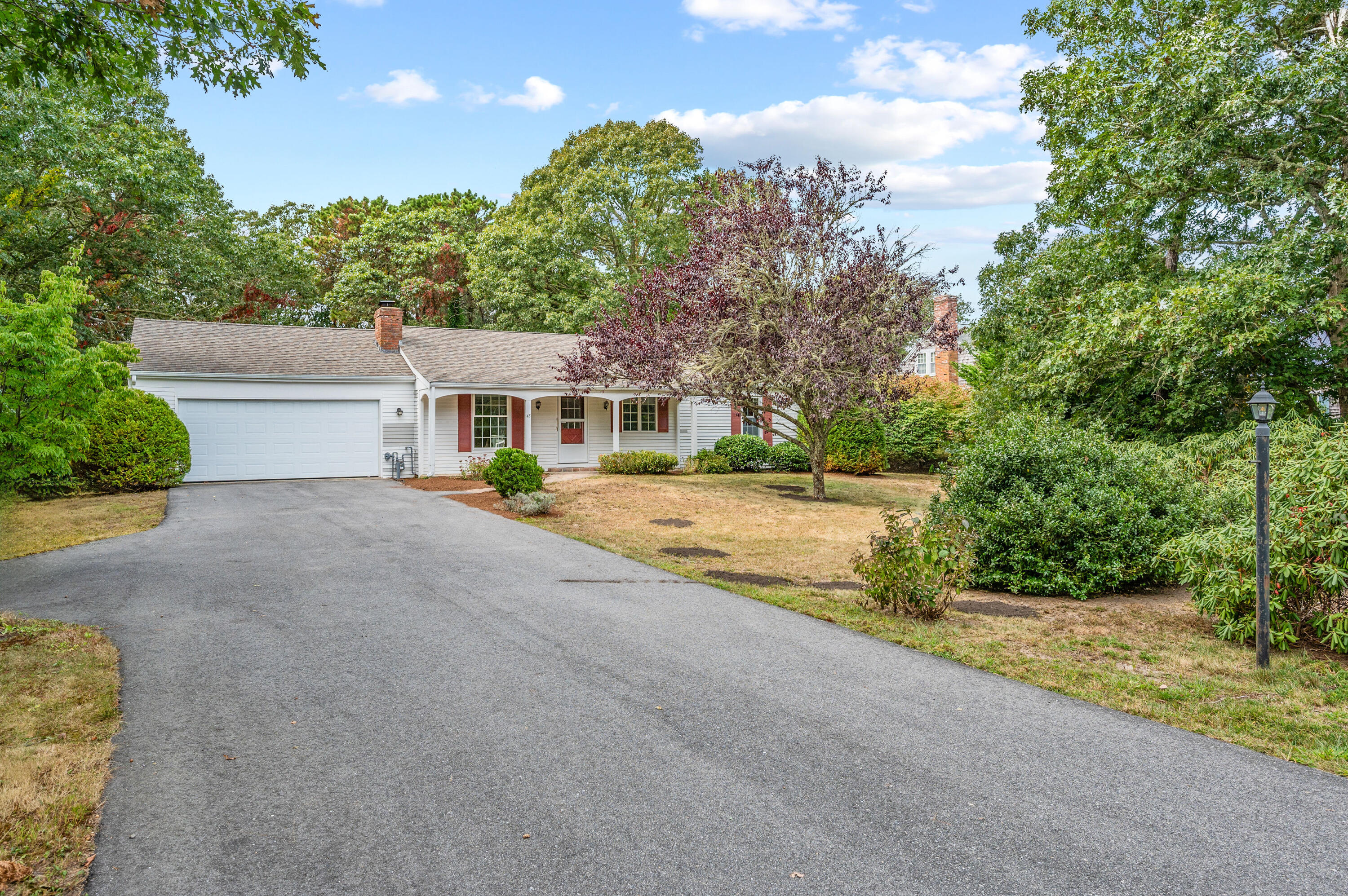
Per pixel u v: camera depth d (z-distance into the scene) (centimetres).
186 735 423
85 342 2075
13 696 473
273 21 683
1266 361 1317
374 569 878
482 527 1191
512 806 346
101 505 1357
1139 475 849
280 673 529
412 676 525
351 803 349
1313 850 312
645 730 434
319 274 3838
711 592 795
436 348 2148
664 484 1681
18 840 310
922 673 544
